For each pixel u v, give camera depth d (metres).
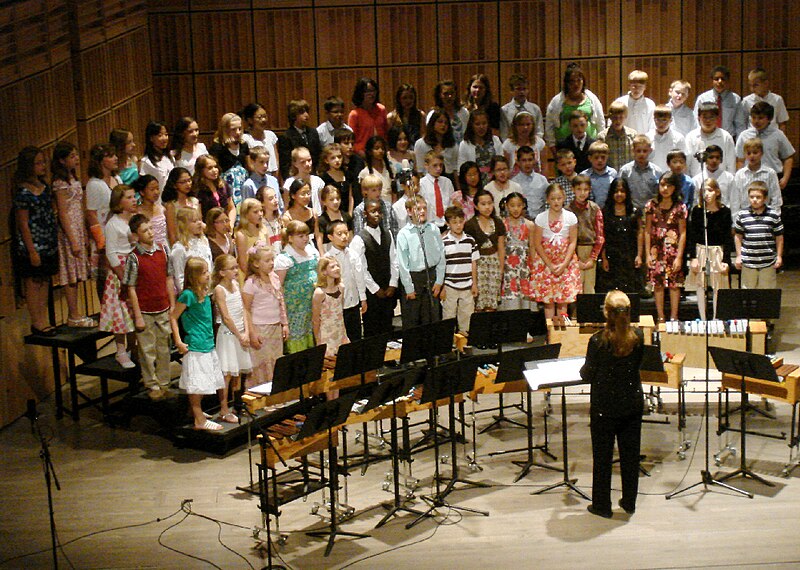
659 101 12.38
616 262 9.22
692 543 5.98
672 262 9.09
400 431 7.84
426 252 8.52
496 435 7.69
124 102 11.09
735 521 6.25
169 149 9.25
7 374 8.07
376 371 7.13
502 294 9.01
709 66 12.27
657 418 7.92
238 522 6.42
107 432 7.96
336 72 12.30
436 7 12.19
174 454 7.51
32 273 8.00
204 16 12.10
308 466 7.01
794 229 11.87
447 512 6.48
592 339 6.23
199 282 7.29
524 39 12.27
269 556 5.71
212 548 6.09
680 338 8.19
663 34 12.21
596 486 6.35
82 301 9.40
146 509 6.62
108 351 9.56
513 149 9.72
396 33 12.23
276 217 8.54
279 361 6.17
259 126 9.59
